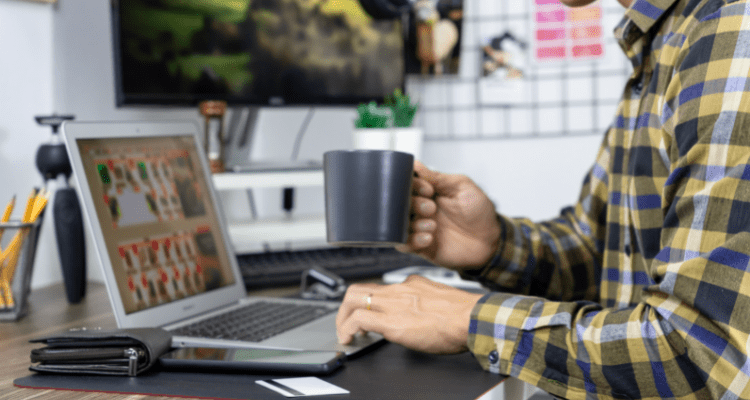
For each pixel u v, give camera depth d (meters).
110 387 0.55
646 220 0.70
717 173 0.53
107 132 0.78
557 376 0.57
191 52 1.25
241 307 0.87
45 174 0.99
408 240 0.74
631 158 0.76
